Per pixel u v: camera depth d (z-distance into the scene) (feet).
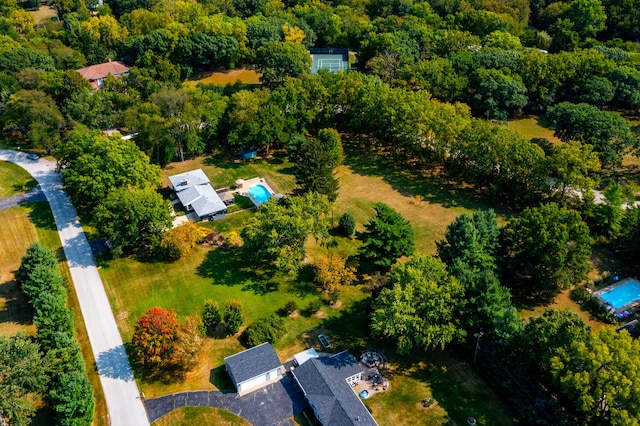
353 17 645.51
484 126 359.87
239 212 356.38
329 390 221.25
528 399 217.97
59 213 352.49
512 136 350.23
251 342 252.01
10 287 292.40
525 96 455.63
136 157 344.08
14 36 581.94
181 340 235.61
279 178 393.09
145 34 587.27
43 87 438.81
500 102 455.63
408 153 415.23
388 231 285.23
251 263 311.88
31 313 274.77
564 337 209.97
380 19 614.75
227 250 323.16
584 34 597.11
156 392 235.61
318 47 655.76
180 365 246.06
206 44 561.02
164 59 547.49
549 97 459.73
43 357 228.84
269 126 399.85
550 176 341.21
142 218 305.73
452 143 365.81
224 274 303.27
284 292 290.15
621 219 308.81
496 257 276.21
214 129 418.92
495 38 534.37
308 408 226.58
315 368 231.91
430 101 409.08
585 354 197.36
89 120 424.05
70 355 232.12
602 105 446.19
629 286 286.46
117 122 433.48
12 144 432.25
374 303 254.06
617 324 262.88
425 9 636.89
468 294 241.35
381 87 421.59
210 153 428.56
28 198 366.22
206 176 391.04
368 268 308.81
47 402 228.84
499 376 230.07
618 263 304.09
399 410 224.12
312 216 295.48
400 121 390.63
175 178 375.45
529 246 270.87
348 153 425.28
